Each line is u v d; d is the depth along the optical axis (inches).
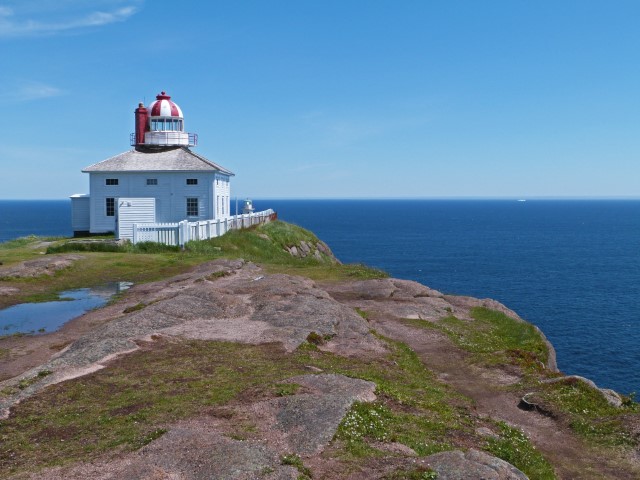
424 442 425.4
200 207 1945.1
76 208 1971.0
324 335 753.0
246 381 540.1
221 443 391.2
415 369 675.4
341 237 6023.6
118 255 1456.7
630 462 457.4
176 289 1055.0
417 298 1117.7
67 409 487.5
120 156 2009.1
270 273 1328.7
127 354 641.0
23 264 1259.8
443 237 6033.5
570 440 503.5
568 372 1482.5
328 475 364.2
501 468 375.2
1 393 533.6
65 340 765.9
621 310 2245.3
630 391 1344.7
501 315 1053.8
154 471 355.6
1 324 856.9
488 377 673.0
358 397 482.9
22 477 360.8
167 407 474.9
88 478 354.6
